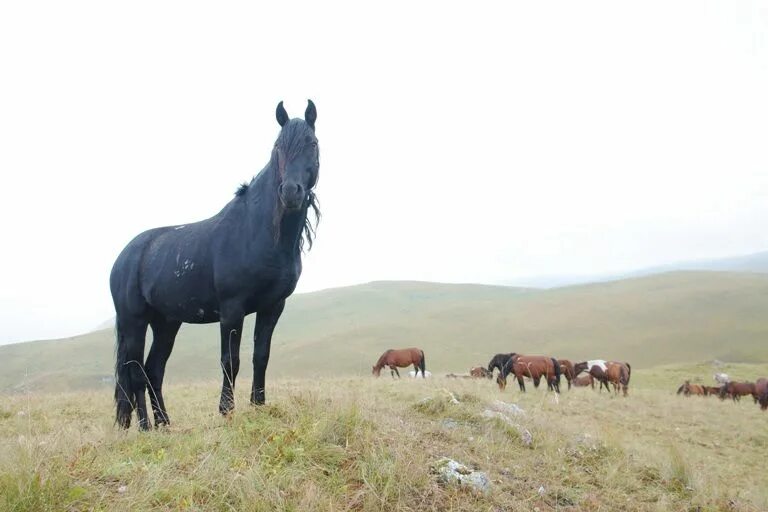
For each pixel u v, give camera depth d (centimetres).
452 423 672
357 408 530
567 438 730
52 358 5647
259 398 576
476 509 434
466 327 6419
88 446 480
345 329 6519
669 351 5528
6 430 757
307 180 534
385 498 406
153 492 376
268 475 416
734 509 577
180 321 649
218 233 577
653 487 604
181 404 989
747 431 1306
